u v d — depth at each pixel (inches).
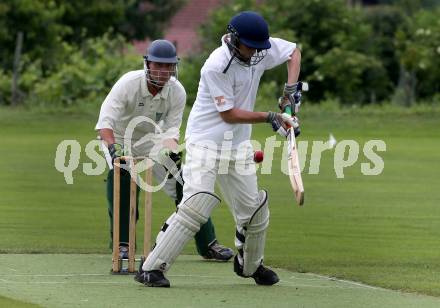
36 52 3363.7
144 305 824.3
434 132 2773.1
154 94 1080.8
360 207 1556.3
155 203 1594.5
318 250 1183.6
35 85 3216.0
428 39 3442.4
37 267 1039.6
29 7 3319.4
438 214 1489.9
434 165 2145.7
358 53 3440.0
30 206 1534.2
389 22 3946.9
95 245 1200.8
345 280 989.2
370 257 1135.0
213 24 3528.5
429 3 6200.8
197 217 917.2
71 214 1462.8
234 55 899.4
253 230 933.2
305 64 3366.1
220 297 872.3
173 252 921.5
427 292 917.2
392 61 3695.9
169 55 1050.7
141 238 1289.4
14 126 2770.7
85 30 3777.1
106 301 840.9
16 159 2149.4
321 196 1680.6
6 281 944.3
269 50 932.0
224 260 1124.5
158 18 5036.9
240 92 915.4
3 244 1192.2
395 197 1673.2
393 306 840.3
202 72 911.7
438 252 1170.6
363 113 2935.5
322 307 831.1
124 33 4874.5
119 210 1041.5
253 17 895.1
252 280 985.5
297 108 941.8
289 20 3415.4
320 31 3408.0
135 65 3233.3
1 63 3383.4
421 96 3449.8
